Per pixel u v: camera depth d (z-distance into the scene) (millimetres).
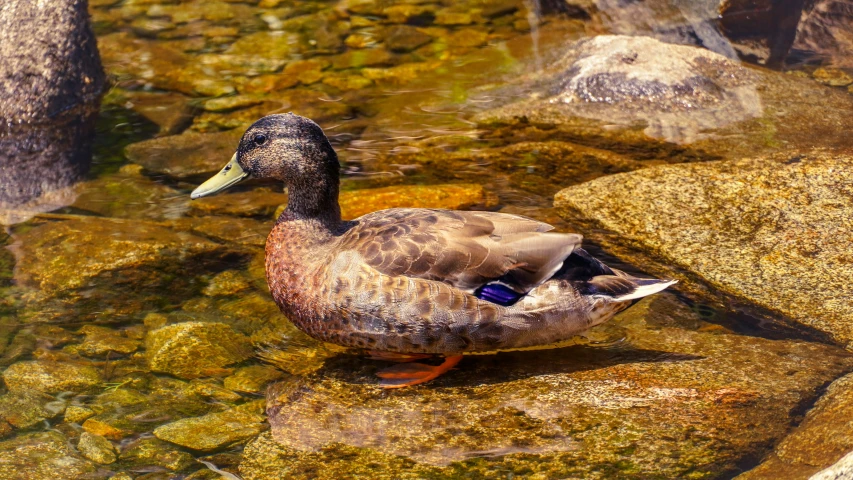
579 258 7824
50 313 8508
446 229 7699
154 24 16469
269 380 7668
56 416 7207
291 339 8242
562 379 7492
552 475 6406
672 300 8633
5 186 11227
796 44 15102
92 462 6715
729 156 11516
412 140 12266
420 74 14547
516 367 7730
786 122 12461
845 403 6766
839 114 12656
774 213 9898
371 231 7848
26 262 9320
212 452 6809
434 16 16734
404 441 6855
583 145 12016
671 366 7559
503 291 7504
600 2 15703
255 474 6566
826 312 8258
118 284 8961
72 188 11109
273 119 8406
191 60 15094
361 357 7996
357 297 7496
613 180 10734
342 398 7406
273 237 8250
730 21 15031
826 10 14906
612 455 6562
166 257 9391
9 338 8133
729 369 7449
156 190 10977
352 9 17078
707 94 13281
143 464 6684
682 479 6289
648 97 13281
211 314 8539
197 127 12812
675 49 14133
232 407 7324
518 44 15484
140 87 14195
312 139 8203
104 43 15703
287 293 7977
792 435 6594
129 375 7699
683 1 15203
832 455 6227
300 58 15125
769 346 7781
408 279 7418
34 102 13297
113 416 7207
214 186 8555
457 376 7648
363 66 14836
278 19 16703
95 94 13969
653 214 9984
